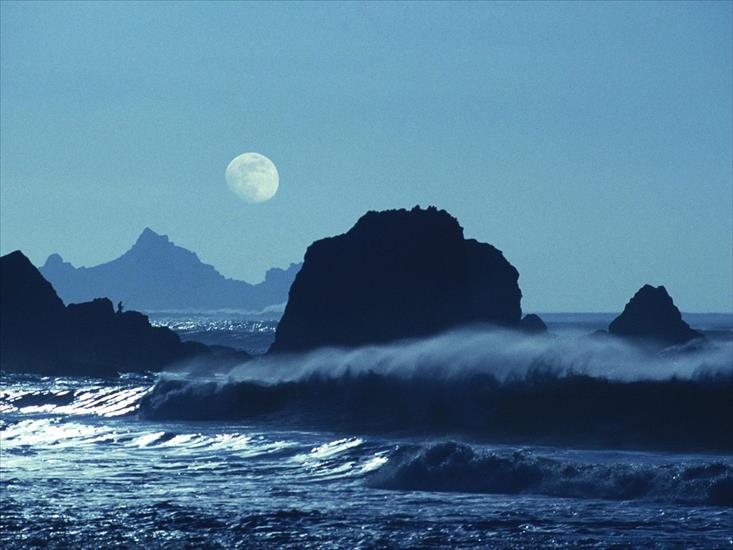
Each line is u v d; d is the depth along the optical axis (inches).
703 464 2503.7
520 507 2337.6
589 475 2539.4
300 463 2987.2
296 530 2112.5
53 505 2373.3
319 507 2352.4
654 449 3193.9
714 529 2081.7
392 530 2105.1
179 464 3024.1
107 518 2225.6
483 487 2588.6
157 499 2456.9
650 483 2465.6
